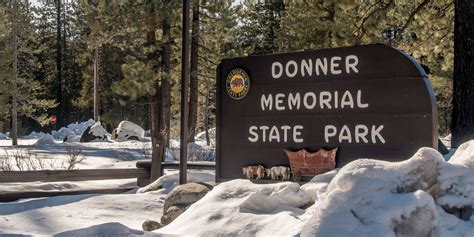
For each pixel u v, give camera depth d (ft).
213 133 108.27
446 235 14.94
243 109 24.47
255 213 19.13
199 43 82.33
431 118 19.62
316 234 14.87
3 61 116.57
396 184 15.70
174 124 111.34
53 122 183.01
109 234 17.51
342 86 21.77
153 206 29.73
